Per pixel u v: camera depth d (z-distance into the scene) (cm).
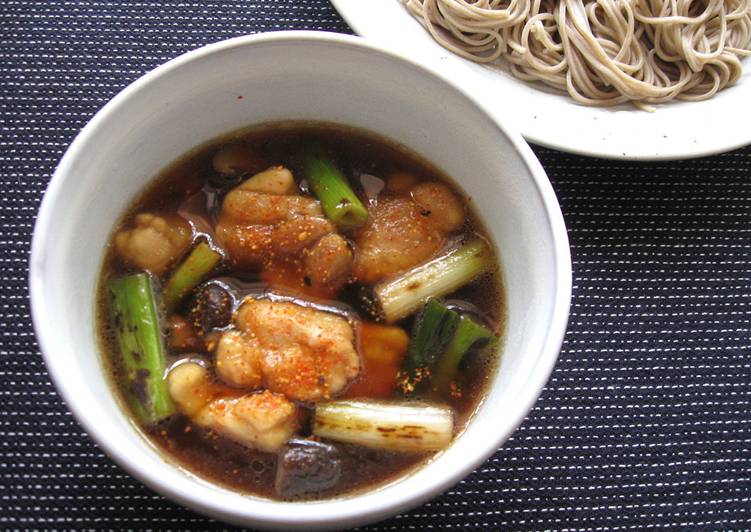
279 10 35
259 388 25
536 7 40
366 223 27
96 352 24
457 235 27
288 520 20
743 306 32
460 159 26
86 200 23
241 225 27
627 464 29
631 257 32
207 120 26
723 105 35
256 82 25
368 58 25
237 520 20
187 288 26
